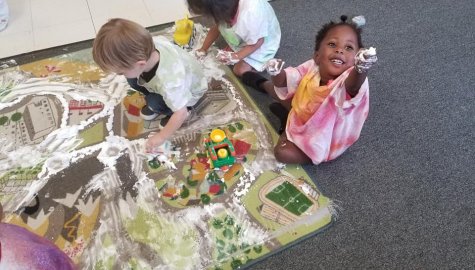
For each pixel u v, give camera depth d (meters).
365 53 0.88
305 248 1.02
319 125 1.08
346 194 1.13
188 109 1.30
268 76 1.46
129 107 1.33
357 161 1.21
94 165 1.17
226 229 1.04
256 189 1.13
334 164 1.20
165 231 1.04
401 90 1.41
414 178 1.17
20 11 1.71
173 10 1.73
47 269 0.61
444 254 1.02
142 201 1.09
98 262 0.98
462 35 1.60
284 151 1.15
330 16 1.68
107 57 0.98
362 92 1.00
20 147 1.21
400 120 1.31
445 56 1.52
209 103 1.35
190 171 1.16
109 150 1.21
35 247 0.61
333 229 1.06
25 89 1.38
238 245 1.01
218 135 1.20
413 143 1.25
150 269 0.97
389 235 1.05
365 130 1.29
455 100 1.37
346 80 0.98
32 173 1.15
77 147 1.21
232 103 1.35
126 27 0.97
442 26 1.64
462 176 1.17
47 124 1.27
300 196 1.11
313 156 1.13
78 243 1.01
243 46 1.42
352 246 1.03
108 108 1.32
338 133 1.11
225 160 1.16
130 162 1.18
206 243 1.02
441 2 1.75
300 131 1.13
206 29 1.63
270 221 1.06
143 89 1.24
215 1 1.18
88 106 1.33
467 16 1.68
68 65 1.47
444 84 1.42
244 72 1.42
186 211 1.08
